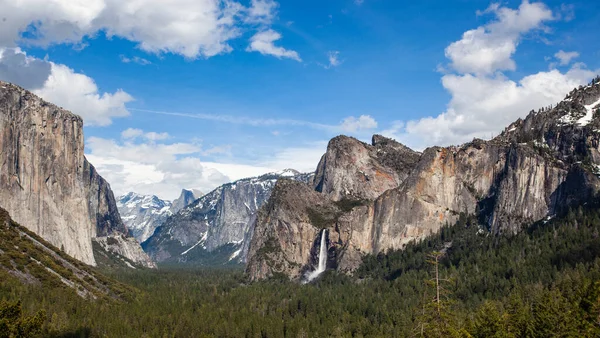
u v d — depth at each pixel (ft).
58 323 570.46
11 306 375.66
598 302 487.20
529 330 510.17
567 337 477.36
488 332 506.89
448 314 383.86
